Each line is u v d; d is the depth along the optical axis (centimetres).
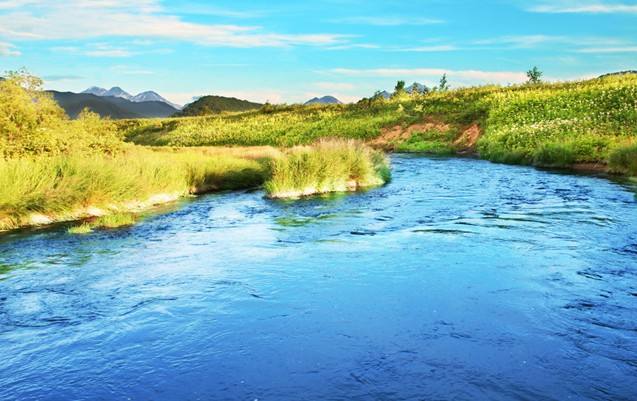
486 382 502
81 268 963
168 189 2012
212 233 1297
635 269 866
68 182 1595
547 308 692
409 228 1283
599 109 4184
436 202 1748
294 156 2219
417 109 6381
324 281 841
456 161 3738
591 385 492
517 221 1341
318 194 2058
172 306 739
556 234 1161
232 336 630
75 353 595
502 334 614
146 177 1922
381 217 1466
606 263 905
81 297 790
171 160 2359
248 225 1402
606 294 743
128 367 559
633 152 2405
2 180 1449
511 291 766
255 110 11081
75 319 698
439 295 757
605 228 1216
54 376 542
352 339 612
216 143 7819
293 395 490
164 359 575
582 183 2180
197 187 2277
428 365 541
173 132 9644
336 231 1274
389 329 638
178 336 635
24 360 579
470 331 625
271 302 746
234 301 754
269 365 554
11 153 1853
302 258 999
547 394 478
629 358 545
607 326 629
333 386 505
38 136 1983
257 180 2542
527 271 866
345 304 730
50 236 1284
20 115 1961
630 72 6406
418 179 2545
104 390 511
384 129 6103
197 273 911
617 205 1570
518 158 3350
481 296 747
